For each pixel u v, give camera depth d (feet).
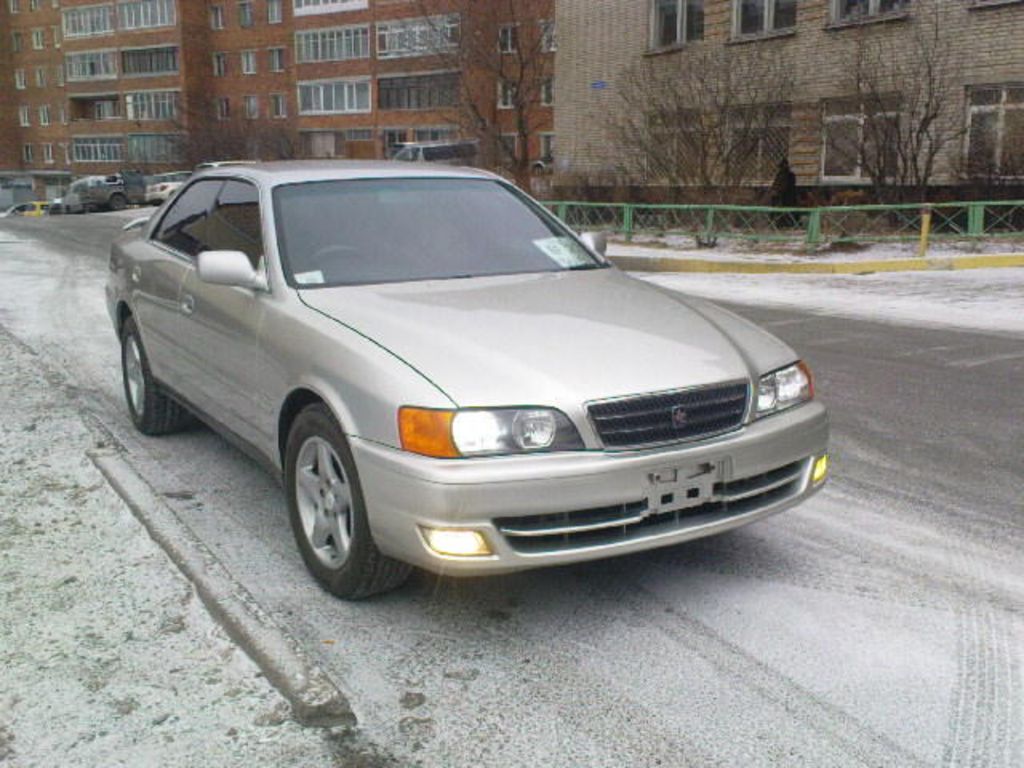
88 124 246.27
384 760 8.57
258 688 9.52
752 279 47.29
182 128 198.49
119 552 12.60
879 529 14.28
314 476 12.01
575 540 10.44
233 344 13.73
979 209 52.24
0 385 22.02
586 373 10.59
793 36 67.72
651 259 53.72
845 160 63.87
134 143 233.76
